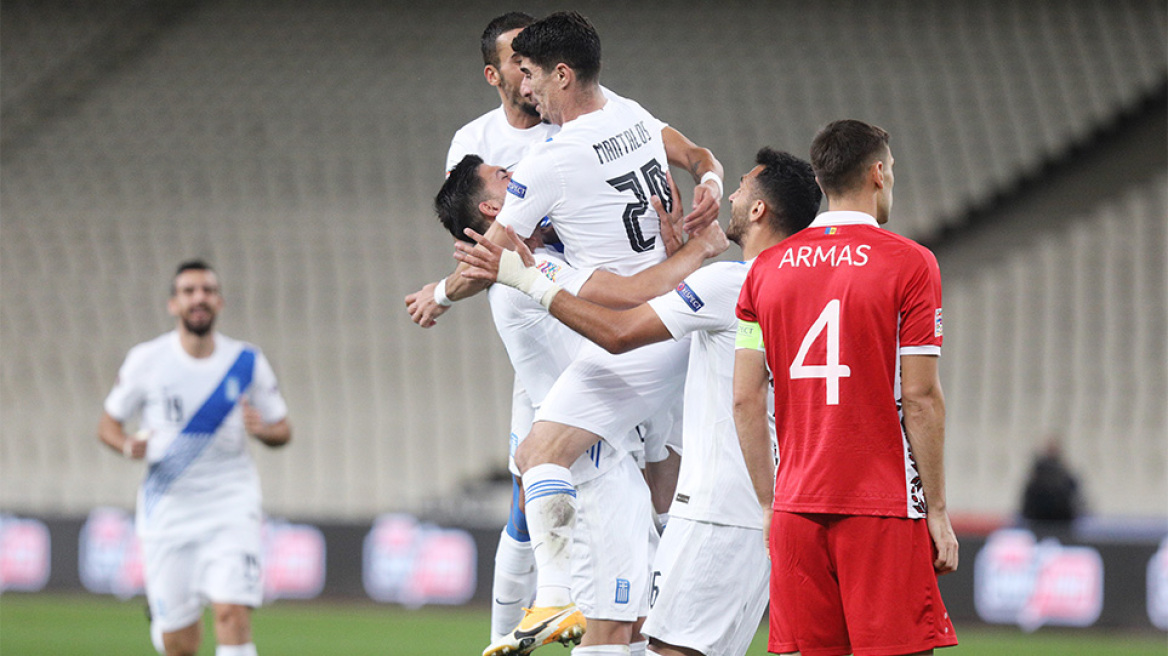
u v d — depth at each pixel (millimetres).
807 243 13219
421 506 47438
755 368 13641
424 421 51531
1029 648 33250
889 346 12727
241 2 69188
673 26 64625
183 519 24219
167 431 24344
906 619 12656
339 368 53312
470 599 39938
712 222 15984
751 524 15586
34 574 42781
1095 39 60500
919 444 12625
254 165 60750
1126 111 57062
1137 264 51250
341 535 41219
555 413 15664
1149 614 35125
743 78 61000
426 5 67375
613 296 15023
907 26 62781
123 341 55094
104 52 67375
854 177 13297
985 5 63156
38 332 55750
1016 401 48375
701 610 15656
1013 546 36438
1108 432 47000
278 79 64562
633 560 16266
